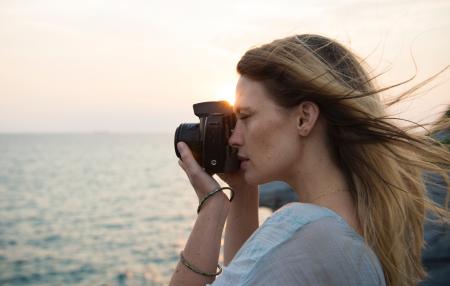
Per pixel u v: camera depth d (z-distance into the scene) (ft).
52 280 56.90
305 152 4.13
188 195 157.07
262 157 4.15
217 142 4.99
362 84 4.16
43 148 610.24
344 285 3.54
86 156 426.51
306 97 3.95
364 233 4.03
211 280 4.60
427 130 4.34
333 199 4.11
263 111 4.09
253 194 5.72
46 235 87.86
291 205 3.90
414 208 4.47
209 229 4.71
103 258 68.59
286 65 3.96
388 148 4.15
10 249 74.74
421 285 9.52
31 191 164.76
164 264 64.54
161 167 297.33
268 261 3.61
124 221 105.91
